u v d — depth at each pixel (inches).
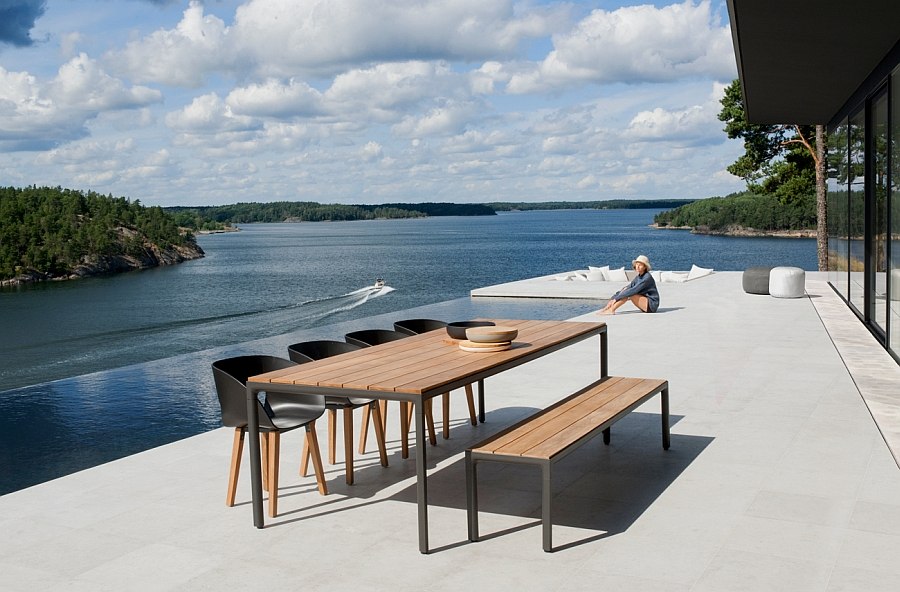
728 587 108.3
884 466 161.0
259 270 2427.4
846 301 461.1
